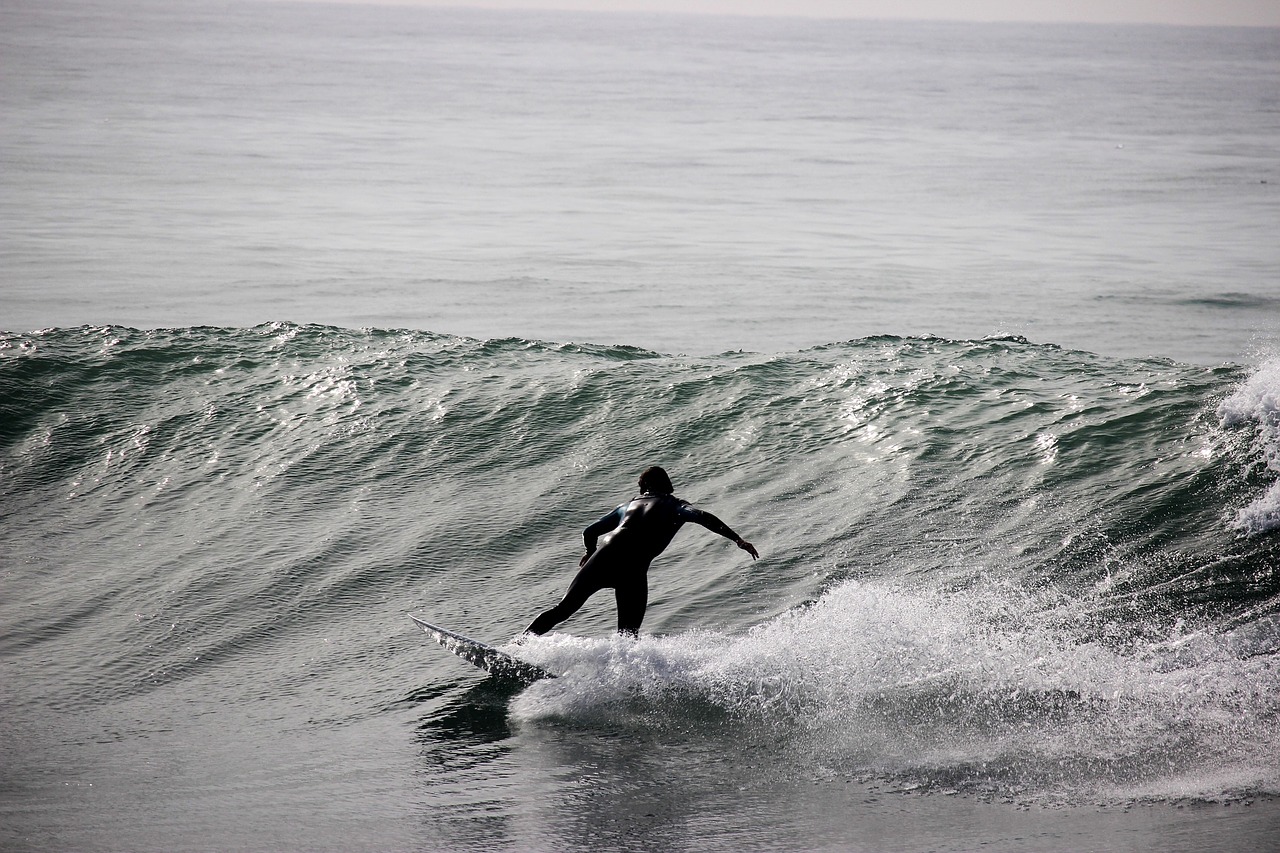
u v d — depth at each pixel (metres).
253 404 14.39
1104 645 8.23
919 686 7.89
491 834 6.16
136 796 6.77
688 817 6.33
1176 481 10.58
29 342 15.80
